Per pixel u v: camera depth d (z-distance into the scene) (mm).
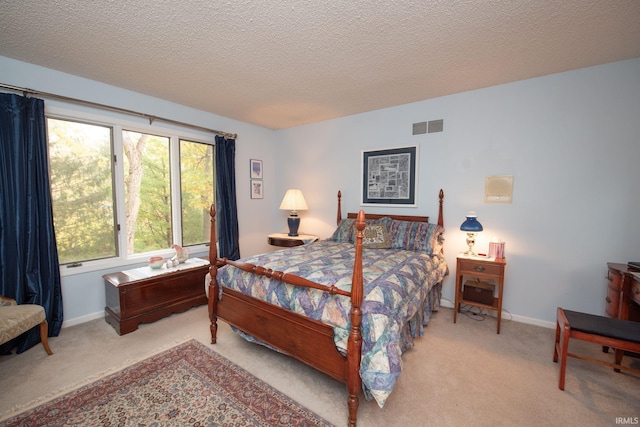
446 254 3064
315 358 1638
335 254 2574
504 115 2701
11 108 2133
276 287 1855
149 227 3152
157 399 1625
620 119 2254
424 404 1598
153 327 2533
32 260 2232
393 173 3381
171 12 1609
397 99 3100
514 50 2045
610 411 1539
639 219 2236
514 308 2740
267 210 4445
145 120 2992
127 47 2010
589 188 2387
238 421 1474
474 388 1730
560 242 2520
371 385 1374
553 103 2484
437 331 2482
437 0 1503
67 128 2529
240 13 1621
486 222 2840
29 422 1457
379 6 1557
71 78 2467
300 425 1450
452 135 2979
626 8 1552
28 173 2207
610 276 2125
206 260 3229
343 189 3816
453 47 2000
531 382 1785
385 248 2912
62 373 1853
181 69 2359
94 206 2711
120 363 1968
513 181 2689
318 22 1706
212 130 3580
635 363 1960
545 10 1581
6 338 1734
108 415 1504
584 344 2240
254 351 2148
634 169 2232
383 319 1461
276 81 2605
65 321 2514
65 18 1668
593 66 2314
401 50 2041
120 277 2559
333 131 3869
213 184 3770
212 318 2244
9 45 1981
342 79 2561
